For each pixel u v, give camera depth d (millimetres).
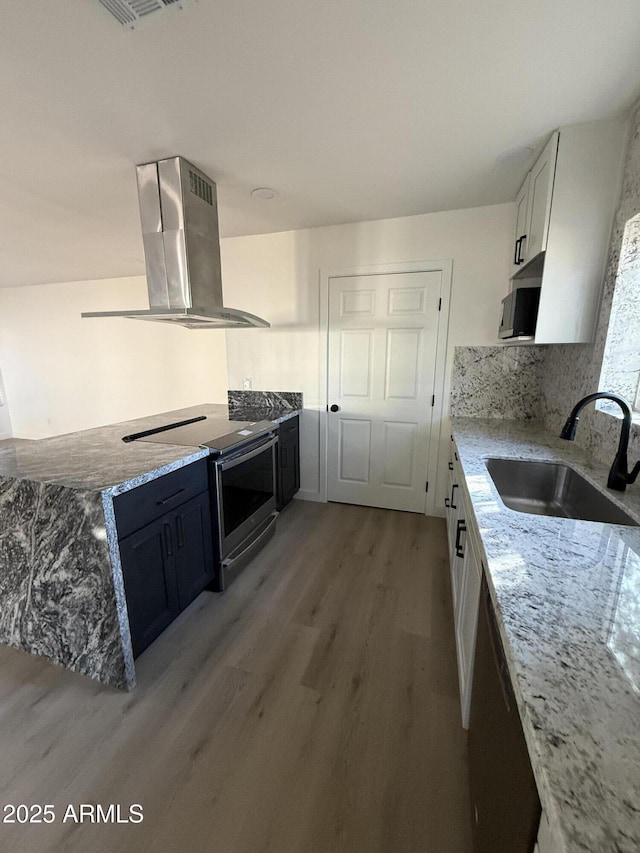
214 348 4035
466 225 2553
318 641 1731
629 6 1016
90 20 1024
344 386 3080
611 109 1473
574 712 493
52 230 2803
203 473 1921
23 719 1362
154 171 1862
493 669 807
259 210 2521
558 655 588
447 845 1011
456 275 2637
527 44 1145
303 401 3213
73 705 1416
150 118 1497
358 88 1342
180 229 1882
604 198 1601
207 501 1963
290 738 1294
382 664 1604
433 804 1104
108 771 1191
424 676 1542
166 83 1296
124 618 1421
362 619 1873
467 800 1112
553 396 2326
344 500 3273
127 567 1436
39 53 1140
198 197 1952
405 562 2373
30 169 1902
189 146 1706
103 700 1436
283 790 1139
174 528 1705
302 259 2977
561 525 1053
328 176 2031
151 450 1856
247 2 985
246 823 1061
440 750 1253
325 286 2959
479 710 960
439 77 1292
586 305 1695
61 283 4637
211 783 1158
